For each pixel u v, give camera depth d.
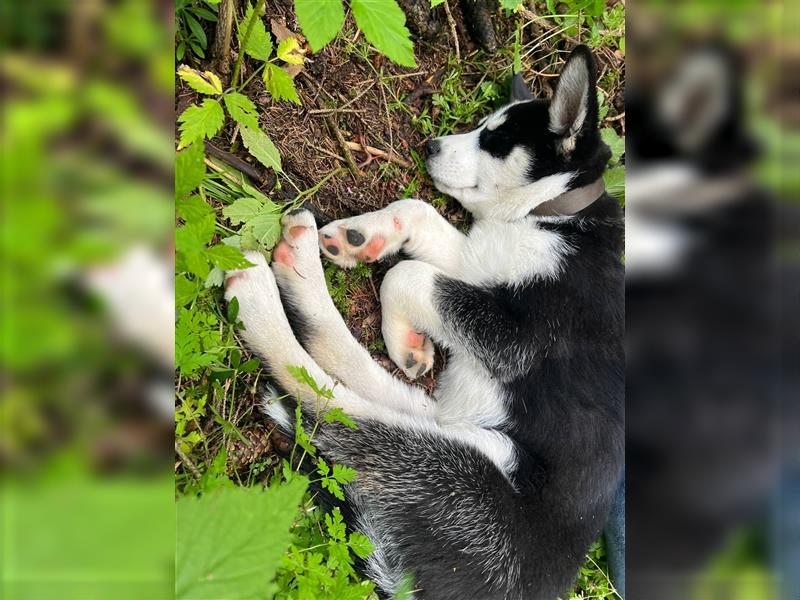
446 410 2.48
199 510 1.06
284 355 2.13
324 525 2.11
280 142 2.28
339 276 2.42
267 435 2.17
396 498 2.11
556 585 2.24
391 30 1.47
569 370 2.39
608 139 2.82
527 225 2.55
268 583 1.05
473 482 2.17
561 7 2.93
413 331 2.48
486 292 2.45
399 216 2.43
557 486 2.31
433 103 2.70
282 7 2.31
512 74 2.84
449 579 2.10
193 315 1.87
